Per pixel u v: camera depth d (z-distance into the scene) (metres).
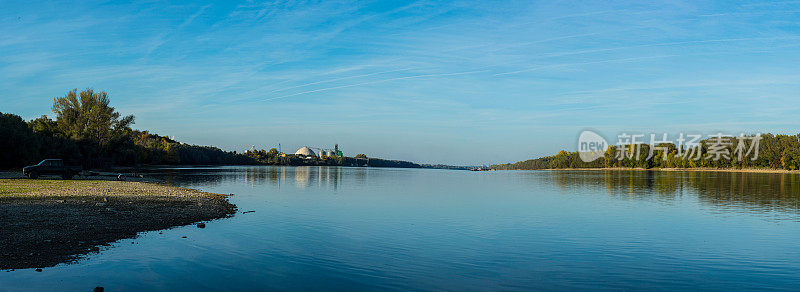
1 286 15.44
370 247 23.58
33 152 88.69
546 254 22.81
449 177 145.38
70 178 65.69
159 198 40.97
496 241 25.84
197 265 19.00
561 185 88.88
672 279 18.77
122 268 18.16
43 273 17.03
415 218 35.00
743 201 52.06
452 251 23.06
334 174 153.00
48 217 27.25
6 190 41.41
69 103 120.06
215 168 188.38
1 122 84.81
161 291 15.59
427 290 16.66
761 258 22.61
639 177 134.25
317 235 26.55
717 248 24.81
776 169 178.88
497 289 16.95
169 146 196.50
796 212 41.34
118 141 123.31
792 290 17.53
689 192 66.69
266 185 74.50
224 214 33.75
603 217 36.84
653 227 31.81
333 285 16.91
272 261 20.05
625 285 17.84
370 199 51.56
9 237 21.81
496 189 75.25
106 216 28.97
